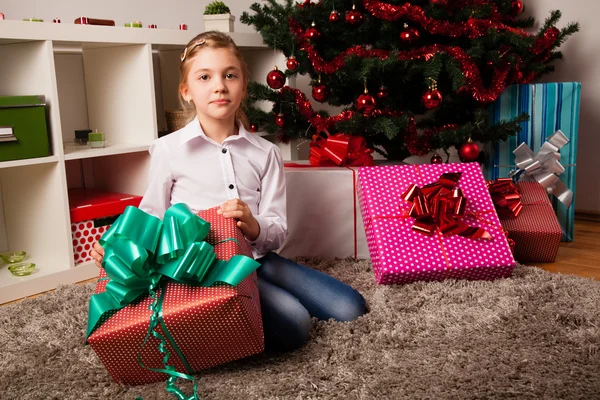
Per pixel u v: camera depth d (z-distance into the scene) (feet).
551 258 5.80
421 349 3.80
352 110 6.38
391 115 6.17
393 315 4.31
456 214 4.99
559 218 6.54
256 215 4.26
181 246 3.21
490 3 6.37
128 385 3.49
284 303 3.87
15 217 6.07
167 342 3.26
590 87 7.40
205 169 4.29
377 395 3.26
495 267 4.89
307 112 6.35
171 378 3.17
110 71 6.40
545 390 3.26
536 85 6.43
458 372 3.48
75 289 5.16
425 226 4.97
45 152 5.31
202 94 4.15
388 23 5.93
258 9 6.39
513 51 6.31
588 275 5.44
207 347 3.36
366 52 6.00
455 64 5.74
